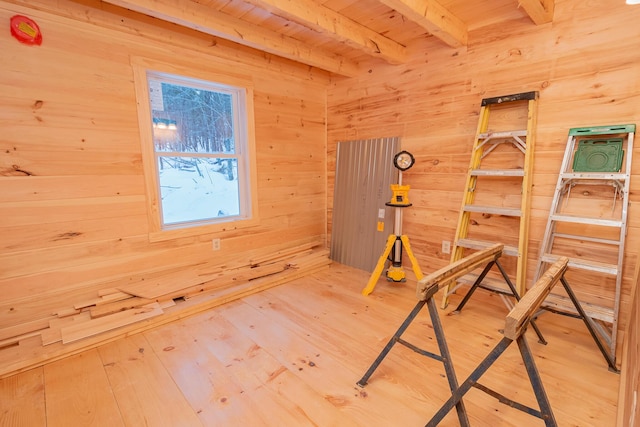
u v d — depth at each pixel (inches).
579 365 69.3
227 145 118.0
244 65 114.2
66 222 82.6
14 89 72.7
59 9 76.5
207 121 111.3
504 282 92.0
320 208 150.7
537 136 87.1
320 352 75.3
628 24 71.9
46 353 70.4
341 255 142.3
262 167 125.2
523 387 63.1
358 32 95.3
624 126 71.9
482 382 64.6
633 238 75.7
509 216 95.3
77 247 84.9
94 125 84.3
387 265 124.2
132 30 87.9
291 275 120.6
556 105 83.4
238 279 108.9
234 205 123.2
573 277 85.9
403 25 96.7
